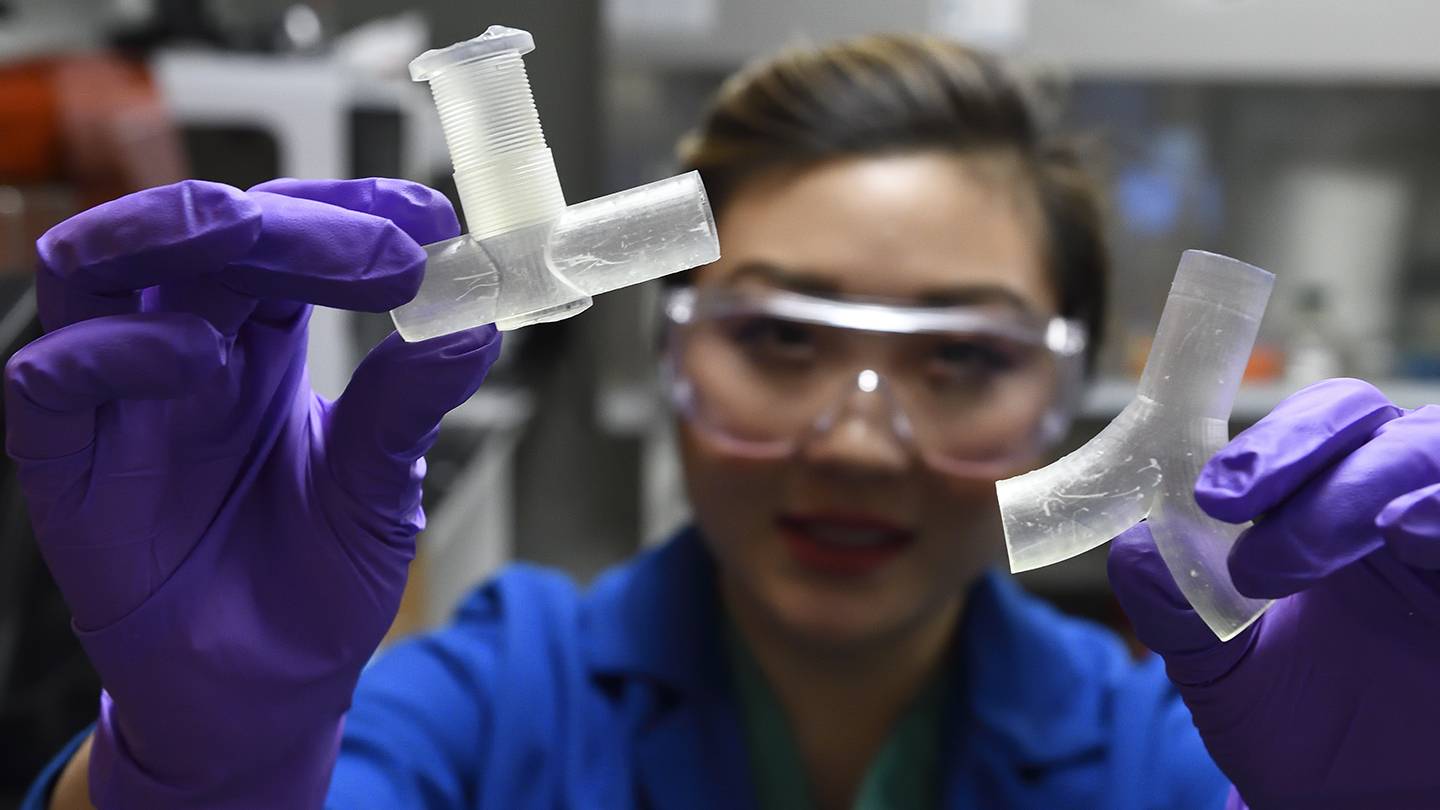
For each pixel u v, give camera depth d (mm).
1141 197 2512
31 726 951
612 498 2709
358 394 463
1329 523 402
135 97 1251
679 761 776
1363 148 2479
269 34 1478
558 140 2619
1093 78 2387
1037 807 754
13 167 1198
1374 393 429
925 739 817
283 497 493
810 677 810
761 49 2326
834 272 766
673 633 812
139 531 450
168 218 396
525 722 779
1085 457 478
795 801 799
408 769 717
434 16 2570
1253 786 511
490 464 2076
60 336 396
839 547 757
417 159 1719
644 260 460
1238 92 2461
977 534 779
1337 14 2195
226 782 500
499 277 453
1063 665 818
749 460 761
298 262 413
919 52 839
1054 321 810
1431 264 2523
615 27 2359
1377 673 478
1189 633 481
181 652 470
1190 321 468
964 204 777
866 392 741
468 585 2059
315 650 498
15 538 870
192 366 404
